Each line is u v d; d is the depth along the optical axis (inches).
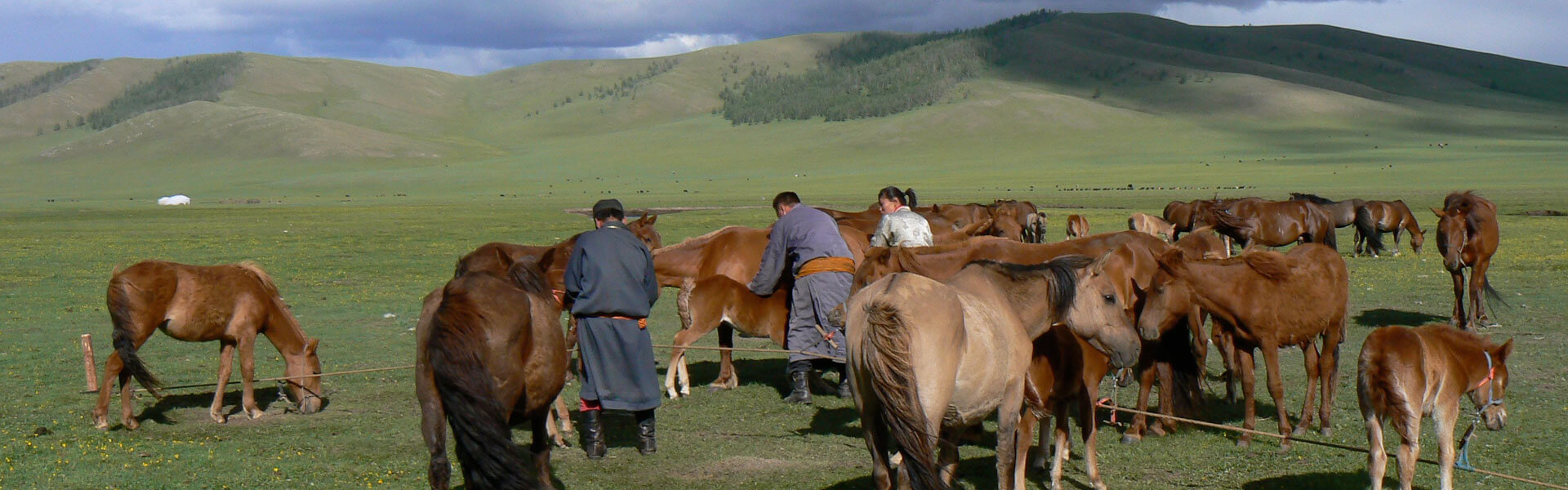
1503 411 262.4
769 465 307.6
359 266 991.6
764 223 1678.2
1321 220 897.5
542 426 254.2
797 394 392.2
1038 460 299.7
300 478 293.3
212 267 360.8
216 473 297.4
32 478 289.6
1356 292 721.0
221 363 368.2
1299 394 405.4
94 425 354.9
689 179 5659.5
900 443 213.8
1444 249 547.2
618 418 372.8
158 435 344.8
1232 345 337.4
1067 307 257.0
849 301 246.4
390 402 399.2
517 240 1339.8
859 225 556.4
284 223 1849.2
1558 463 299.3
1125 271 364.2
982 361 228.4
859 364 231.0
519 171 6668.3
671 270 444.8
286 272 932.0
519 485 207.0
